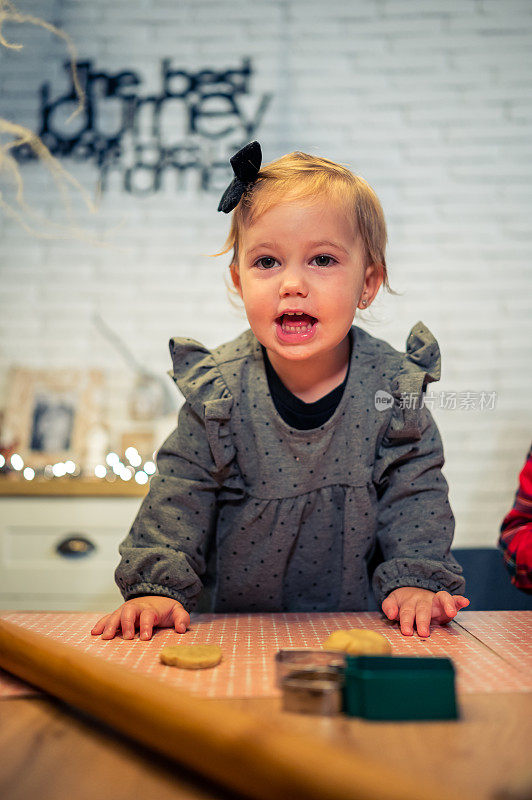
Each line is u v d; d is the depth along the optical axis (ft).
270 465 2.83
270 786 1.09
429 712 1.45
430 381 2.92
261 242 2.51
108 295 8.04
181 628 2.26
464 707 1.53
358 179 2.81
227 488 2.88
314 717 1.47
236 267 2.89
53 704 1.63
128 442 7.39
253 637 2.20
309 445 2.80
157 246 8.09
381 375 2.93
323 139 8.07
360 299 2.79
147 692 1.37
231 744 1.16
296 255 2.49
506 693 1.62
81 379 7.64
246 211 2.59
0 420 7.38
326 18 8.15
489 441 7.87
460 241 8.04
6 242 8.07
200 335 8.02
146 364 7.95
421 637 2.18
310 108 8.10
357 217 2.64
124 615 2.27
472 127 8.11
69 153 8.09
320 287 2.50
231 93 8.08
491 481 7.83
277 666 1.64
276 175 2.62
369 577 3.26
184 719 1.26
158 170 8.09
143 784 1.24
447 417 7.88
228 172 8.08
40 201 8.07
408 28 8.13
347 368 2.94
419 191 8.08
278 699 1.58
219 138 8.07
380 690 1.46
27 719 1.54
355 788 1.01
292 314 2.54
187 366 2.99
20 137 7.97
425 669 1.53
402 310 8.00
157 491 2.77
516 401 7.91
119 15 8.14
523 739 1.36
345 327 2.58
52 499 6.71
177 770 1.29
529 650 2.01
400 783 1.02
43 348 7.97
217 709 1.30
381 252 2.87
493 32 8.13
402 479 2.81
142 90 8.10
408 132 8.11
